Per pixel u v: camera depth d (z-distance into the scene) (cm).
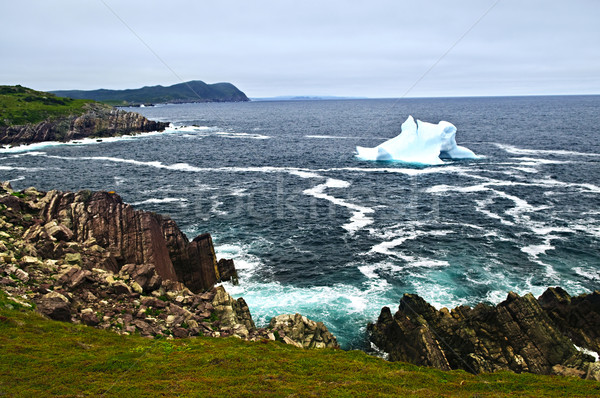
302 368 2175
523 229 5531
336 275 4334
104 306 2756
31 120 15512
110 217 3928
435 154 10444
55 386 1698
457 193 7388
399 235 5419
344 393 1864
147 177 8900
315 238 5331
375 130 18638
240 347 2441
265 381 1922
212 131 18662
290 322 3088
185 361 2103
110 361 1970
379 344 3241
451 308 3662
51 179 8669
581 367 2766
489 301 3778
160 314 2844
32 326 2214
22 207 3909
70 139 15375
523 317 3075
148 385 1786
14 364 1816
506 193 7325
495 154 11275
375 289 4031
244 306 3259
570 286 4016
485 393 2066
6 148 13150
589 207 6438
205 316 2942
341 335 3338
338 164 10381
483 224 5766
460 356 3028
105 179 8688
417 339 2925
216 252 4866
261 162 10700
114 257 3509
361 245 5106
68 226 3788
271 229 5644
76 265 3081
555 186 7725
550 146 12419
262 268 4488
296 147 13388
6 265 2792
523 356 2906
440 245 5072
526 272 4322
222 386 1841
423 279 4216
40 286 2698
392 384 2064
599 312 3102
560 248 4897
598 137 14000
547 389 2166
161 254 3838
